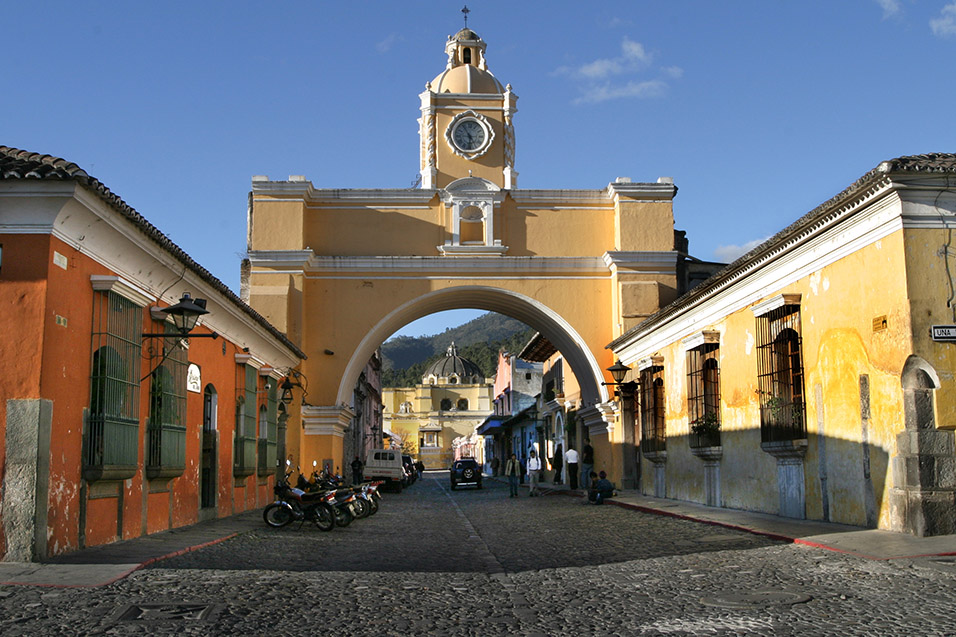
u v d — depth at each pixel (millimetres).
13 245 8828
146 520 11375
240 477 16578
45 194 8703
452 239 24906
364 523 16391
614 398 24359
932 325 10031
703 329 16938
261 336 17797
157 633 5824
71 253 9336
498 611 6801
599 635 5965
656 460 20656
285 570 8922
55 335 8945
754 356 14609
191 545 10578
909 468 9984
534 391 54188
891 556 8734
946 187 10023
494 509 20797
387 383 135500
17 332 8695
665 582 8078
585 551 11023
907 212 10164
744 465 15188
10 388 8625
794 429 12883
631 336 22047
